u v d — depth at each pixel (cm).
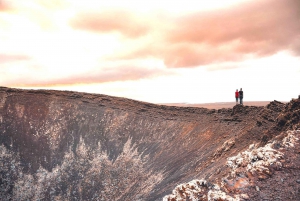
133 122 7469
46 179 6444
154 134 6719
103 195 5656
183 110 7150
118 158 6475
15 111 8444
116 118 7800
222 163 3331
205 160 4334
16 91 9256
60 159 6906
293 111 2997
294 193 1577
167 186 4303
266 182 1766
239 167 2111
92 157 6775
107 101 8662
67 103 8756
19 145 7362
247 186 1792
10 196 6219
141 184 5300
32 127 7925
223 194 1788
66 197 5950
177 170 4794
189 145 5525
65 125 7938
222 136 4950
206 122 5969
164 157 5681
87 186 6016
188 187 2053
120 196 5375
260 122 3806
